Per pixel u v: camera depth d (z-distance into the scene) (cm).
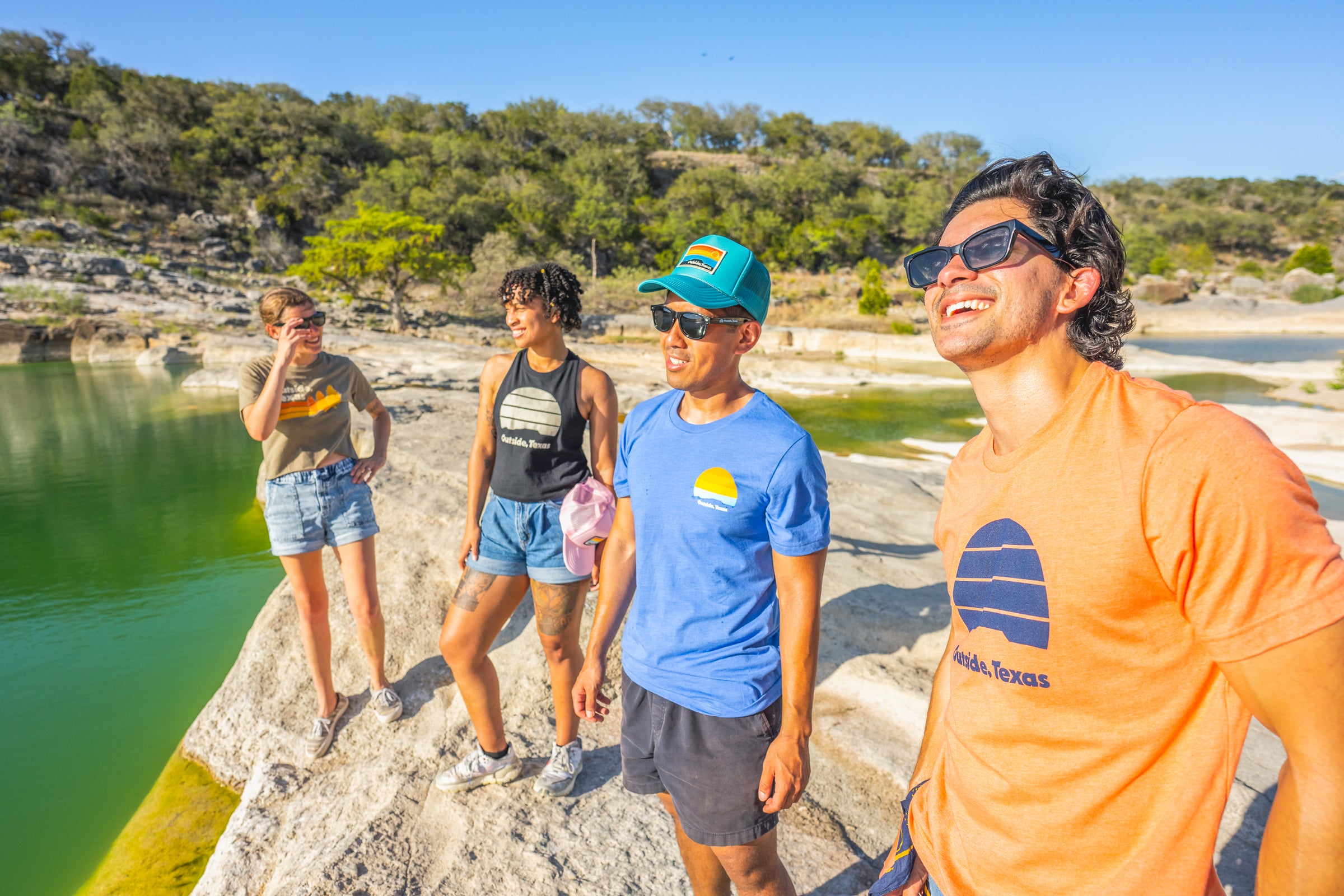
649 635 181
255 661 368
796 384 2327
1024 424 108
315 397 311
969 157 9512
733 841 169
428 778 284
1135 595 92
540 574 259
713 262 172
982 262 105
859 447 1363
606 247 6281
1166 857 94
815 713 303
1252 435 85
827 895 221
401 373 2094
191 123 7100
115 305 3244
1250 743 260
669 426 182
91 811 329
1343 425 1235
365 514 327
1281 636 80
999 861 106
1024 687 102
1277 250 8594
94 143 5984
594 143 8631
